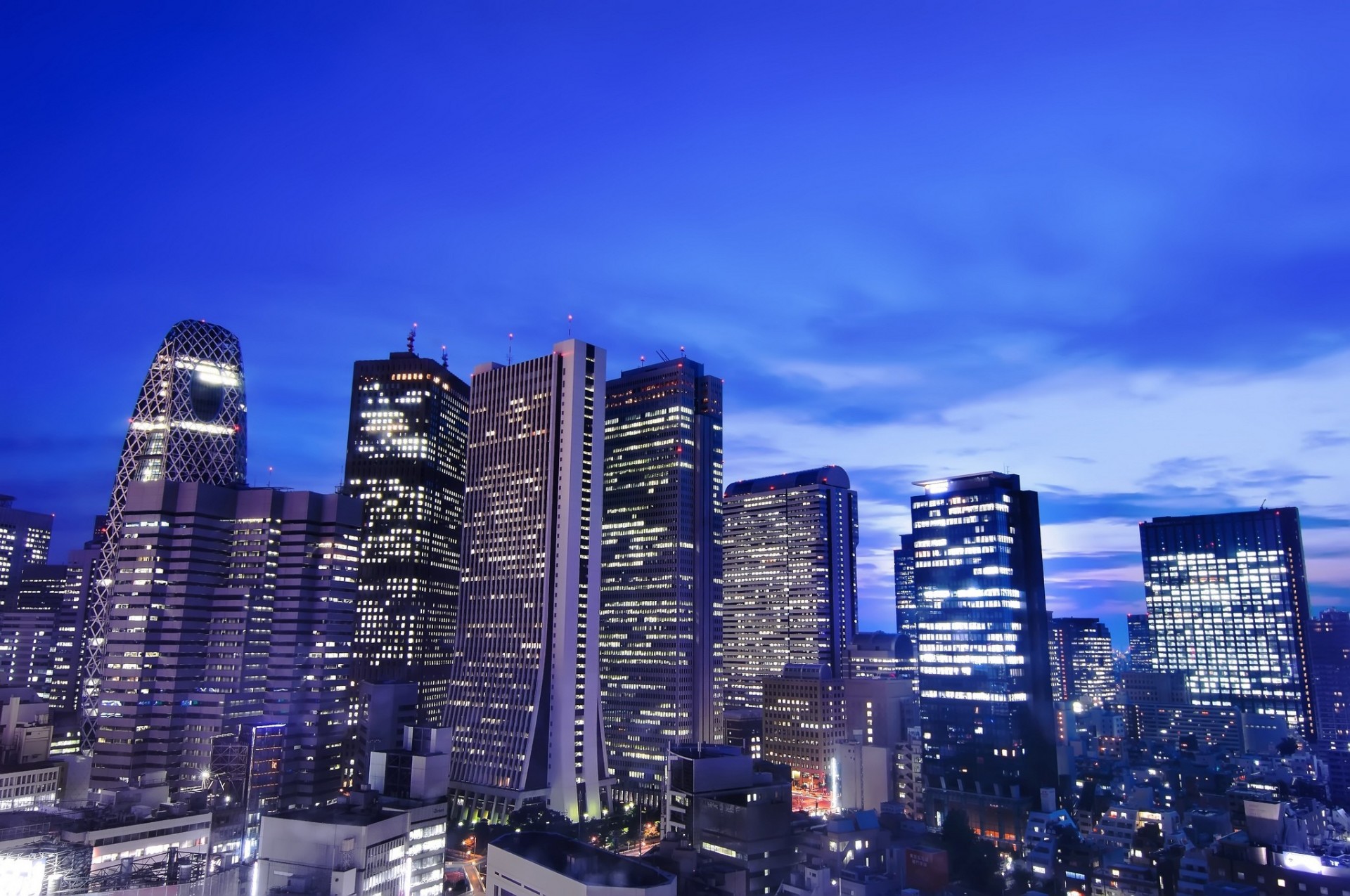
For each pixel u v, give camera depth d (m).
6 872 185.12
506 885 169.75
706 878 184.50
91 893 184.12
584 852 167.38
